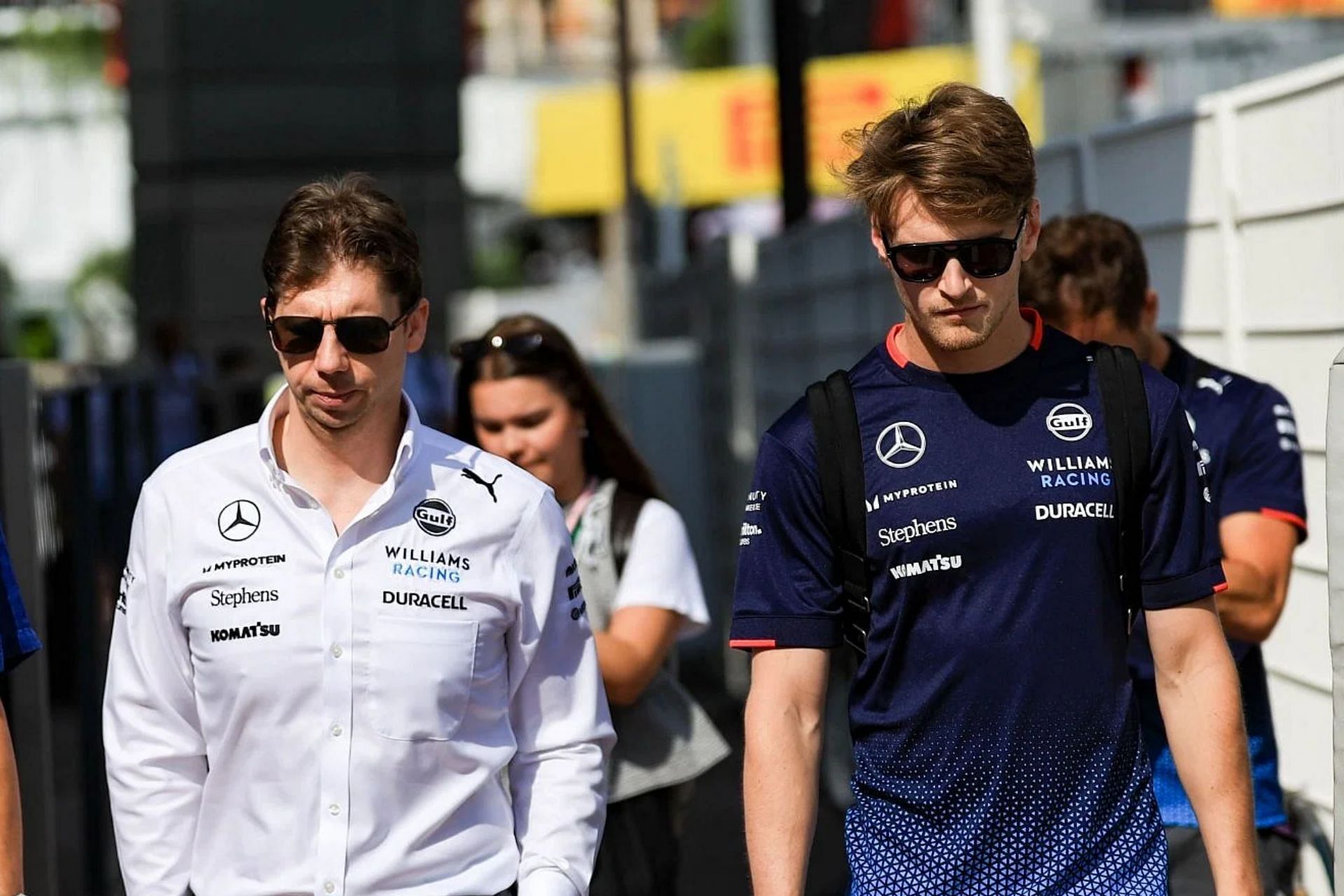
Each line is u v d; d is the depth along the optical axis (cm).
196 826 785
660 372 3036
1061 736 766
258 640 758
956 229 751
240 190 3738
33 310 7038
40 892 1193
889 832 784
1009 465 768
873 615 786
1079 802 768
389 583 769
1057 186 1545
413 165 3762
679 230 5669
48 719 1231
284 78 3734
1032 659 764
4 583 802
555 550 812
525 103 8038
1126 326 1023
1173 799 978
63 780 1631
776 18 2970
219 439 800
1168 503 771
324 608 761
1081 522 765
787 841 789
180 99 3716
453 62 3753
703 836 1917
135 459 1723
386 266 761
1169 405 778
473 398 1088
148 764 783
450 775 776
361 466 784
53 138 7231
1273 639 1206
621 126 5394
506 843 798
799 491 791
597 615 1063
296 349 758
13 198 7312
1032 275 1026
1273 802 1023
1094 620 767
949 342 761
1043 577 764
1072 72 3856
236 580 764
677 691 1078
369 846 759
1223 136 1236
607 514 1078
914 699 777
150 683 783
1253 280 1209
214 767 771
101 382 1599
